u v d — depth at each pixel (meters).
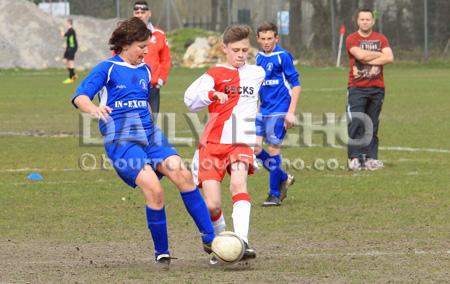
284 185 24.00
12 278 15.70
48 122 48.62
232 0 126.06
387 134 41.38
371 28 30.94
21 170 30.95
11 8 119.88
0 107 58.28
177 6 131.25
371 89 30.69
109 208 23.58
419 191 25.59
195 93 17.59
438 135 40.62
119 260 17.42
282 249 18.25
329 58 115.19
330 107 55.41
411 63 111.25
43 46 116.75
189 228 20.91
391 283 14.96
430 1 112.56
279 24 117.88
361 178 28.55
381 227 20.48
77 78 94.31
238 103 17.84
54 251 18.33
